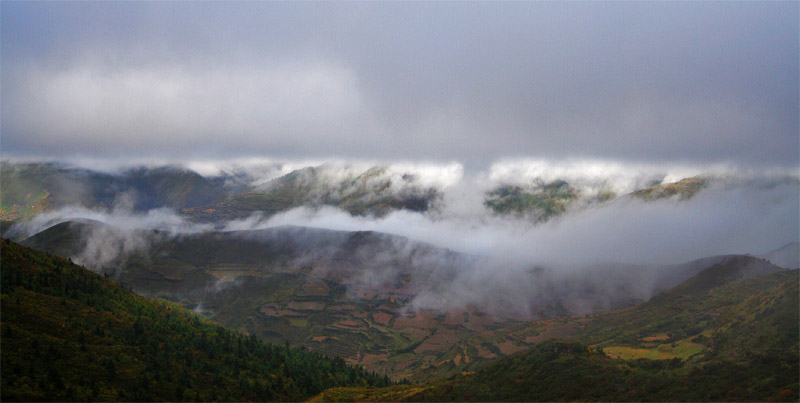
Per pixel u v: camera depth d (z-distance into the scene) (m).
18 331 187.38
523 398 179.12
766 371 160.38
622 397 163.75
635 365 192.75
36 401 156.88
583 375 184.75
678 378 169.12
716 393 153.00
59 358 181.62
